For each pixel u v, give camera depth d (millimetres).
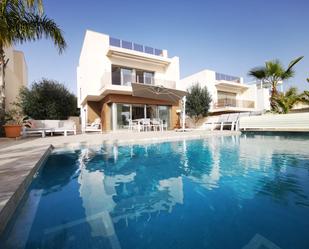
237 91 24406
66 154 5492
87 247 1561
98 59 14625
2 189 2049
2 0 6945
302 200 2428
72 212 2193
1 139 7652
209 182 3203
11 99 14922
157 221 1992
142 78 15680
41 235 1722
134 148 6477
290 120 9828
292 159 4676
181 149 6316
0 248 1538
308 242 1599
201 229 1812
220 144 7242
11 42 7625
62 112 14914
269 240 1633
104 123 14883
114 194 2770
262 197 2549
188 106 18203
